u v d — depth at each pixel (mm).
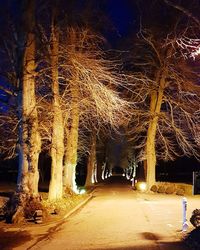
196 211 16312
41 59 21594
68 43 27641
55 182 26984
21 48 20438
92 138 54656
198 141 39531
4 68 23656
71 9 25953
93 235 15352
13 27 21156
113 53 34375
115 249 12633
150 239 14320
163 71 40281
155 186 41312
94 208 25875
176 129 40062
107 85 26781
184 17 35875
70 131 33719
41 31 24000
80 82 24359
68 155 33625
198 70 38844
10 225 17984
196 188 37906
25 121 20344
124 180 87188
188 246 12992
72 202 27766
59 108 26469
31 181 20062
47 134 27734
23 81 20438
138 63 41094
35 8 20766
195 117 39281
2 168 64875
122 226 17562
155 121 42219
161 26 39156
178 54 38500
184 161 65562
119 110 26234
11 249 12953
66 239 14594
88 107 30297
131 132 43844
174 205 27250
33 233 16047
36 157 20391
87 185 55906
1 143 27766
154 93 41906
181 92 38844
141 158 44438
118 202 30203
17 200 19484
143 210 24156
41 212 18734
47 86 26812
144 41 40250
